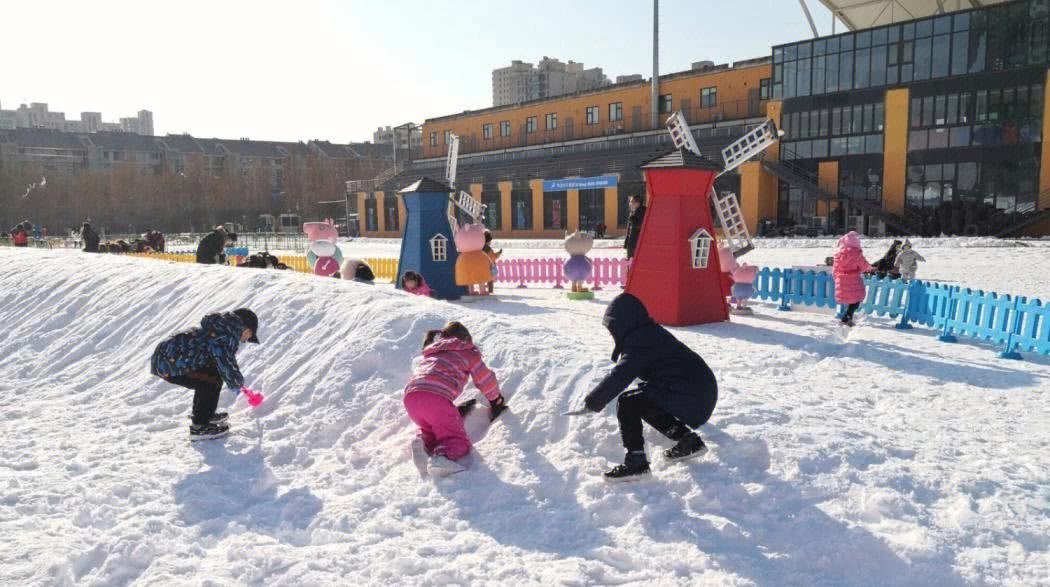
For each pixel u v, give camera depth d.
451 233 14.89
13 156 104.69
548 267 18.11
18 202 90.75
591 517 3.96
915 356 8.82
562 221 52.25
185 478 4.79
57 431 5.95
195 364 5.30
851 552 3.46
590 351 5.78
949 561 3.36
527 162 59.19
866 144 39.88
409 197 14.70
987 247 29.77
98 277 10.56
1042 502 3.87
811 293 12.88
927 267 22.05
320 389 5.98
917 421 5.85
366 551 3.75
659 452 4.50
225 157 117.31
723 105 49.66
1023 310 8.75
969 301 9.73
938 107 37.38
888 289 11.64
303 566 3.56
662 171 11.17
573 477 4.34
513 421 5.05
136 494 4.51
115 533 3.97
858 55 39.81
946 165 37.34
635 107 54.75
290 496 4.50
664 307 11.30
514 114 63.44
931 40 37.22
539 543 3.76
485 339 6.06
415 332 6.37
